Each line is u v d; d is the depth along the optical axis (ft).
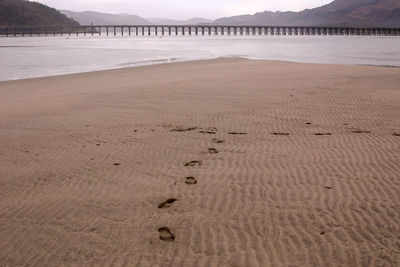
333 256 13.88
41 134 34.86
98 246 15.30
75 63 141.90
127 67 115.44
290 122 36.37
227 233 15.90
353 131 32.27
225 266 13.56
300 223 16.48
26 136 34.35
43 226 17.25
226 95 53.26
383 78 69.87
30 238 16.22
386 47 269.23
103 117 41.24
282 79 70.69
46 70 116.06
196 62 128.16
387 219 16.42
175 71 96.89
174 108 44.98
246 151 27.27
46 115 43.57
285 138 30.58
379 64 125.39
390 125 34.17
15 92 67.46
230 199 19.24
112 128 36.06
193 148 28.58
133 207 18.80
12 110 48.16
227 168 23.85
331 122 36.01
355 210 17.46
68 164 26.09
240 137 31.32
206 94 54.60
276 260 13.78
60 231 16.70
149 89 61.67
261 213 17.58
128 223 17.13
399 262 13.26
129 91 60.39
